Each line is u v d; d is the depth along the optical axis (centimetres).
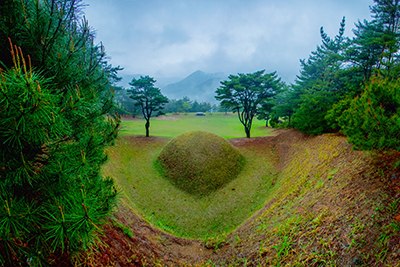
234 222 1110
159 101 2911
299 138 1980
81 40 396
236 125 5488
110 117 441
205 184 1537
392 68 1159
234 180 1633
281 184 1283
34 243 275
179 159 1788
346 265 377
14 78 223
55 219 252
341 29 2588
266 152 2134
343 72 1697
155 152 2247
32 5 301
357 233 424
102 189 408
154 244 705
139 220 857
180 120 6397
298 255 476
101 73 473
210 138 2031
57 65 342
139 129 4000
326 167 954
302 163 1341
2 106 222
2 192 251
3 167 255
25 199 293
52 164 303
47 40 319
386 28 1555
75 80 387
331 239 455
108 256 488
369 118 507
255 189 1437
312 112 1759
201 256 705
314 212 615
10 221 230
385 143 490
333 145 1198
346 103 1325
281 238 588
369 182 580
